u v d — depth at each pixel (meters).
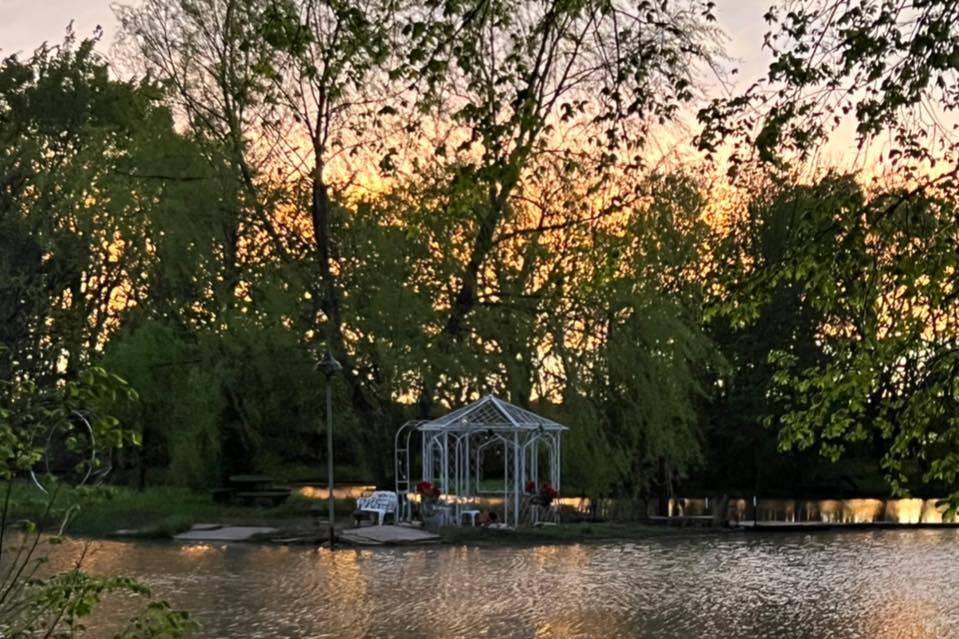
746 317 8.49
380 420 30.06
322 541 22.73
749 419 45.09
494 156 8.57
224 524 25.83
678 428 30.89
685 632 13.17
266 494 31.75
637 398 29.44
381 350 27.25
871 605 15.33
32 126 39.78
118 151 30.75
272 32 9.12
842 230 7.88
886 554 22.05
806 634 13.17
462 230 27.53
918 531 27.75
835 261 7.80
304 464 47.72
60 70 39.88
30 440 5.41
